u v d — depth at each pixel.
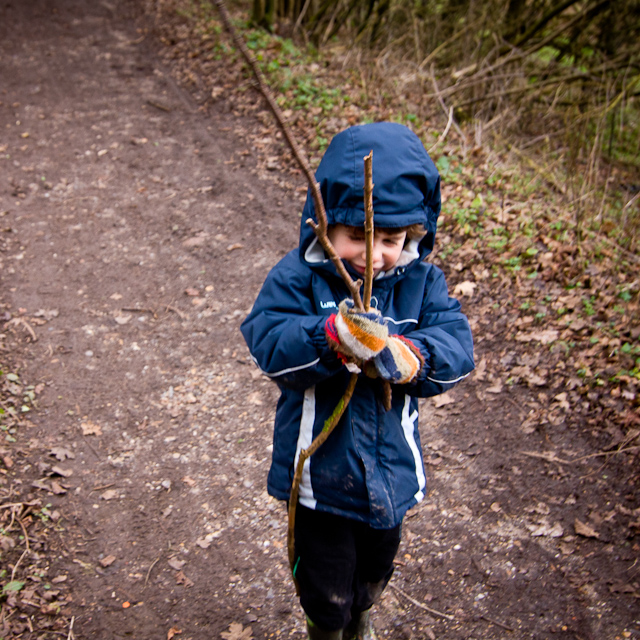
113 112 7.58
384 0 8.69
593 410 3.70
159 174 6.33
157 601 2.74
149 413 3.75
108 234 5.41
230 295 4.74
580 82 7.67
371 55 8.50
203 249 5.25
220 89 7.96
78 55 9.25
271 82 7.78
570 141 6.85
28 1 11.23
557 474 3.39
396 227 1.82
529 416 3.74
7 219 5.54
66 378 3.96
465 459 3.51
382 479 1.92
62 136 7.02
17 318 4.41
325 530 1.99
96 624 2.62
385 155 1.81
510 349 4.18
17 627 2.57
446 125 7.08
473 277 4.81
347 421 1.91
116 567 2.88
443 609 2.76
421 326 2.08
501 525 3.15
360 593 2.23
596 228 5.50
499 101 7.46
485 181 6.05
